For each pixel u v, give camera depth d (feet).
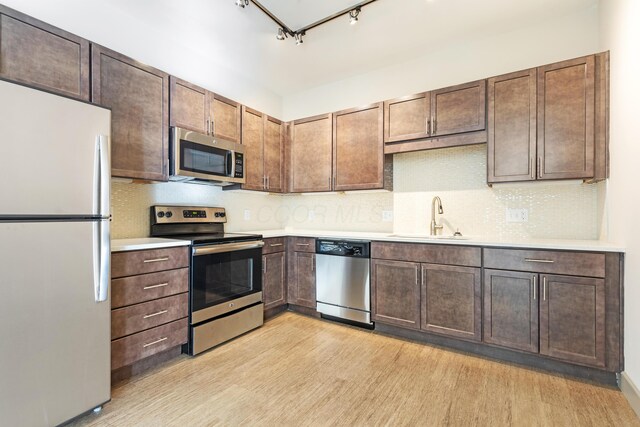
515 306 6.83
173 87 7.86
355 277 9.18
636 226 5.36
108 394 5.36
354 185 10.21
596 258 6.03
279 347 7.88
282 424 5.00
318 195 12.19
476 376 6.45
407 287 8.25
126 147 6.86
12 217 4.21
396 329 8.69
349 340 8.31
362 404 5.51
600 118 6.61
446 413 5.24
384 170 9.69
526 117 7.33
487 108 7.87
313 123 11.18
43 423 4.53
